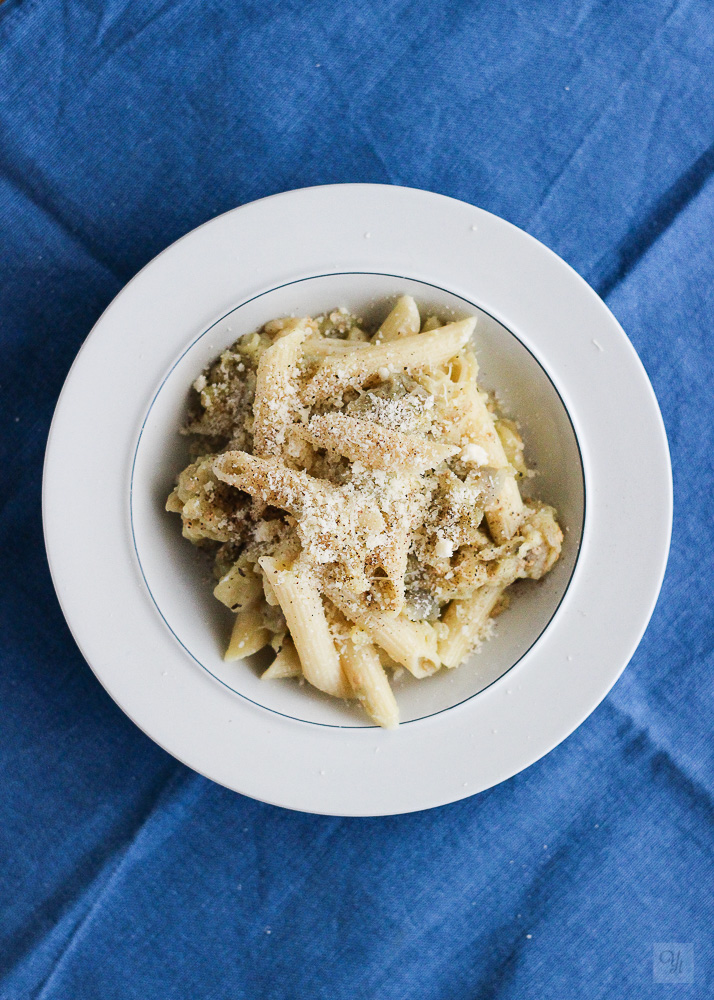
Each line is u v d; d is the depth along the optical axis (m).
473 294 0.36
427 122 0.39
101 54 0.38
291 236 0.35
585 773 0.41
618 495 0.36
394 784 0.37
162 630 0.36
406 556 0.36
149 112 0.38
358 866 0.41
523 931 0.40
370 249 0.35
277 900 0.41
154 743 0.40
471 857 0.41
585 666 0.37
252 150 0.38
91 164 0.38
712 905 0.40
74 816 0.40
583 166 0.39
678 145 0.39
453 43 0.39
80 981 0.40
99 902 0.40
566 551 0.37
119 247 0.39
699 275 0.40
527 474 0.38
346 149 0.39
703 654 0.41
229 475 0.35
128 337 0.35
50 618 0.40
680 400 0.40
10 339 0.39
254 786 0.37
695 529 0.41
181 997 0.40
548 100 0.39
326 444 0.35
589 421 0.36
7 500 0.40
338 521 0.34
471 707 0.37
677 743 0.41
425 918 0.41
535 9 0.39
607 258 0.39
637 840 0.41
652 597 0.36
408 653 0.36
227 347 0.37
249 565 0.37
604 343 0.36
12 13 0.38
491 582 0.37
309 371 0.36
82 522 0.36
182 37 0.38
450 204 0.35
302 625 0.36
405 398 0.35
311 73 0.38
